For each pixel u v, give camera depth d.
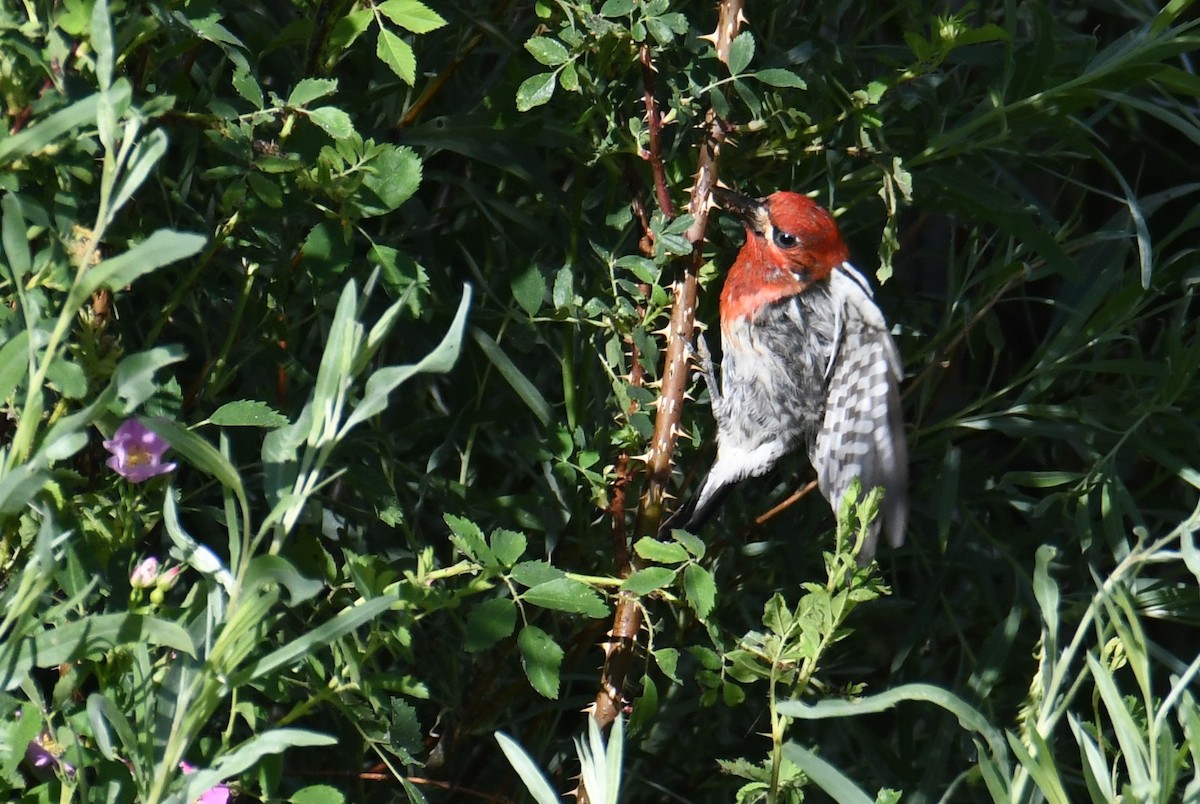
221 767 4.00
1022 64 6.99
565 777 7.82
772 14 7.38
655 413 6.49
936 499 8.17
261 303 6.29
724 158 6.76
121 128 4.24
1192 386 7.64
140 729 4.30
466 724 7.16
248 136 5.22
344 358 4.00
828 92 6.79
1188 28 6.78
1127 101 6.84
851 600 5.61
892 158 6.71
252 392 6.79
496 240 8.02
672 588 6.67
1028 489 8.87
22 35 4.59
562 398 8.07
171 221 6.06
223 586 4.26
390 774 6.99
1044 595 5.98
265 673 4.02
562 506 7.50
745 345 7.80
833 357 7.64
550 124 6.70
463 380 7.78
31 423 3.92
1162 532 9.08
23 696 5.06
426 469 7.63
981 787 7.80
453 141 6.73
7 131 4.49
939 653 9.02
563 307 6.48
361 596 5.12
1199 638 10.70
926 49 6.37
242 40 6.42
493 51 7.78
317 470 3.98
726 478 7.79
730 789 8.14
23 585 3.95
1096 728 5.84
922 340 9.09
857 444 7.64
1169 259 7.96
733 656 5.76
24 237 4.12
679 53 6.95
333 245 5.42
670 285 6.55
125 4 4.92
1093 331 7.73
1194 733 5.10
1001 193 7.01
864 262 8.73
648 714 5.86
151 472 4.67
